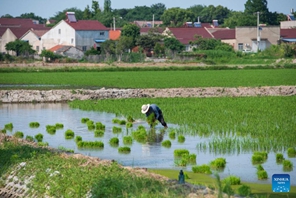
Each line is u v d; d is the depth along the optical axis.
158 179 19.72
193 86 64.38
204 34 147.62
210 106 46.12
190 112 42.47
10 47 134.38
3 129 36.16
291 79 74.19
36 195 19.95
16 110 48.03
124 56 119.31
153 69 97.94
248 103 47.91
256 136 32.28
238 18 182.62
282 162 25.88
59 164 21.73
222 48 131.12
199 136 33.03
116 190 18.12
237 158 26.88
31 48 138.38
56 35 139.50
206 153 28.16
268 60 114.44
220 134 33.34
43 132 35.81
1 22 176.12
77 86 66.56
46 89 62.41
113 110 45.56
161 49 128.62
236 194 18.89
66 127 37.94
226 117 39.38
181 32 147.00
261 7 186.88
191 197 17.36
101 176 19.58
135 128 36.75
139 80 74.56
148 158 27.27
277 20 190.00
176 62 112.69
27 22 179.50
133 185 18.25
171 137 33.03
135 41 132.62
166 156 27.72
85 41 136.38
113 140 31.28
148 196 17.14
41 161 22.44
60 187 19.39
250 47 144.75
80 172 20.36
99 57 120.31
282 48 123.69
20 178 21.55
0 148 26.22
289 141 30.08
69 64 108.56
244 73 88.00
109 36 150.12
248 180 22.52
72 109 48.38
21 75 86.06
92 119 41.56
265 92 57.81
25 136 34.34
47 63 112.25
